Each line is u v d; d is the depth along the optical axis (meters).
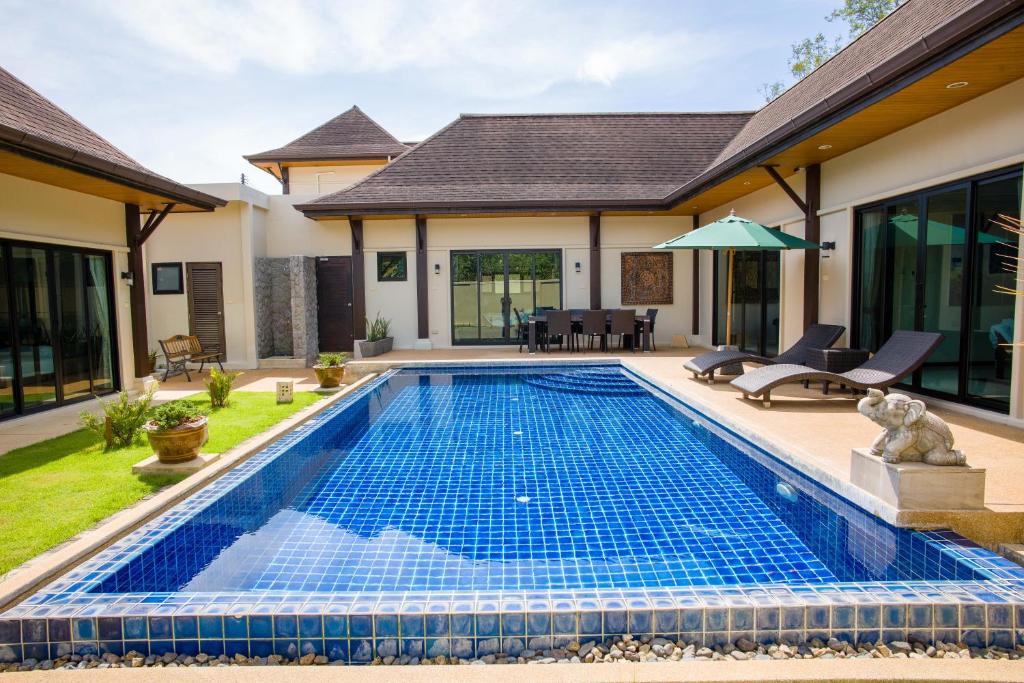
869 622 2.75
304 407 7.66
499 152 14.86
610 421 7.13
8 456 5.34
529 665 2.48
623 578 3.27
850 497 4.02
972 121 6.02
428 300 13.84
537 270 13.89
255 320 12.55
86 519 3.80
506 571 3.38
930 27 6.76
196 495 4.45
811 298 9.08
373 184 13.91
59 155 6.23
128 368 9.30
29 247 7.50
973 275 6.13
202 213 12.48
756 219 11.20
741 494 4.59
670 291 14.03
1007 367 5.73
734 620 2.74
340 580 3.29
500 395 8.95
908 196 7.08
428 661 2.71
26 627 2.73
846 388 7.72
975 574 3.02
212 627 2.74
